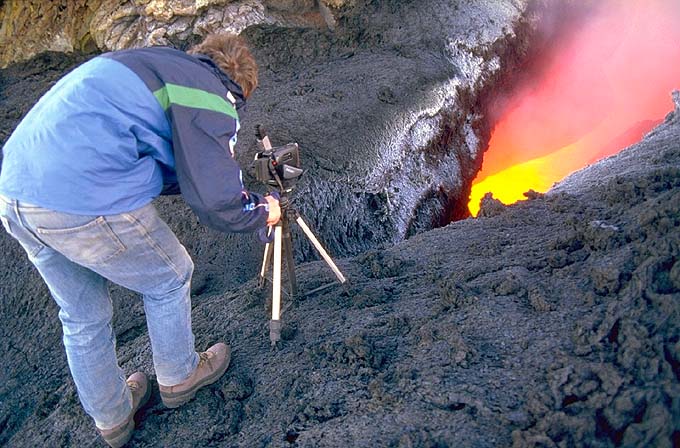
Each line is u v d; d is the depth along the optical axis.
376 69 6.72
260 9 7.59
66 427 3.25
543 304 2.92
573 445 2.19
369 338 3.10
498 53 7.85
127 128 2.25
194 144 2.27
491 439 2.32
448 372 2.71
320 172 5.45
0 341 4.58
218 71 2.43
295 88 6.52
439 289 3.40
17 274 4.92
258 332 3.42
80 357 2.64
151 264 2.52
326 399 2.80
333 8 7.68
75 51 7.91
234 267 4.86
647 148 4.98
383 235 5.50
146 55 2.32
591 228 3.34
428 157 6.33
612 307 2.66
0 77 7.34
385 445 2.44
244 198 2.56
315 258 4.99
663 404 2.18
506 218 4.18
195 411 3.00
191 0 7.43
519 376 2.58
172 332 2.75
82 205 2.26
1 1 7.31
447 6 7.76
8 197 2.32
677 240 2.81
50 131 2.22
